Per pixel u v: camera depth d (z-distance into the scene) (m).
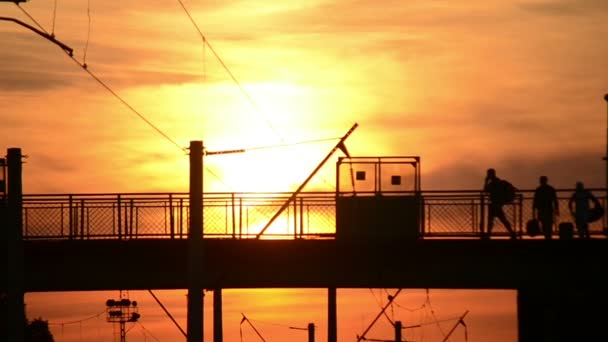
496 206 104.06
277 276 107.19
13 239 90.62
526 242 104.25
